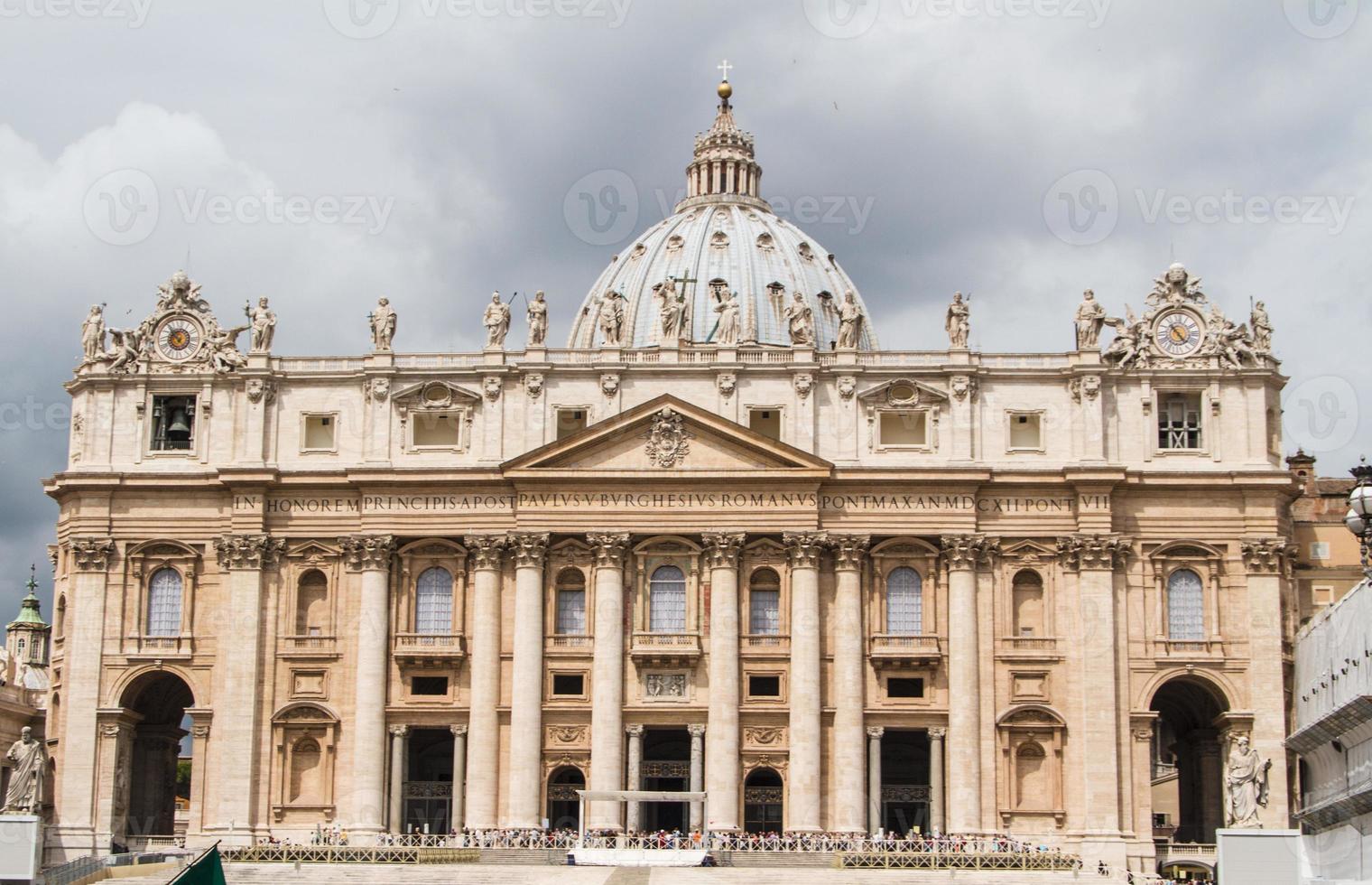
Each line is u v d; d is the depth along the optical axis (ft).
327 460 380.78
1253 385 377.91
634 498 372.38
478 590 372.99
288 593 377.09
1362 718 266.36
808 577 367.86
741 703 367.04
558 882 299.17
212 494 381.81
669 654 366.63
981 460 375.25
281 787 369.91
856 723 364.58
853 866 322.55
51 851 367.66
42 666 607.37
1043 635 370.53
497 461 376.07
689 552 372.99
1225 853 286.25
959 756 362.74
